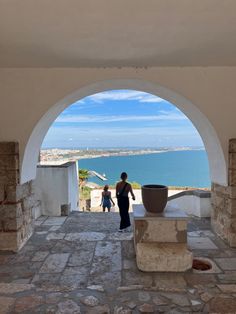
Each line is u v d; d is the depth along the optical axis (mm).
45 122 4480
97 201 11008
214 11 2514
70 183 6898
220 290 2889
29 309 2525
